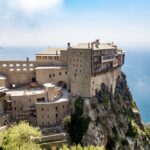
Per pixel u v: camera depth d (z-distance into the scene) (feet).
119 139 435.94
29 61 459.32
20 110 391.65
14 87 453.58
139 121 548.31
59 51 477.77
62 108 399.03
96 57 425.28
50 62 462.19
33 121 385.29
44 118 388.37
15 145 278.87
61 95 428.97
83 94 417.90
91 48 412.16
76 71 423.23
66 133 376.27
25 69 458.09
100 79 447.01
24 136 294.87
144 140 504.84
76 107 406.41
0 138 292.40
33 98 395.14
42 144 341.82
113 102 481.05
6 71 453.17
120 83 556.10
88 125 395.55
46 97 401.90
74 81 425.69
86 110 403.13
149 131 582.35
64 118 393.50
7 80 451.53
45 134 366.43
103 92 450.30
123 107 522.47
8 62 452.76
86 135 389.39
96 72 426.92
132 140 471.21
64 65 456.86
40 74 447.01
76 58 422.82
